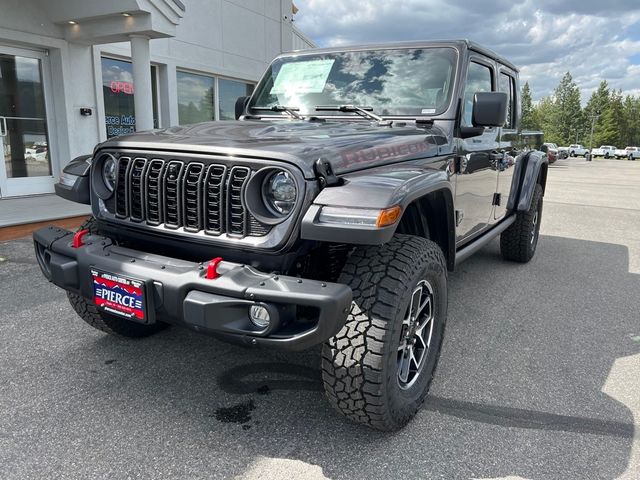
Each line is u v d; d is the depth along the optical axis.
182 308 2.06
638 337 3.62
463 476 2.12
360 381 2.14
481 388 2.84
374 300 2.14
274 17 12.17
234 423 2.46
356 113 3.32
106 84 8.51
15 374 2.87
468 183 3.52
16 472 2.08
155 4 6.88
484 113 3.06
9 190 7.48
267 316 1.97
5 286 4.35
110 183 2.64
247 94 11.77
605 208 10.96
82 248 2.40
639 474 2.15
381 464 2.18
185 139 2.38
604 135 90.19
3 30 6.86
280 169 2.06
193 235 2.25
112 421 2.45
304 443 2.31
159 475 2.09
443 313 2.67
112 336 3.39
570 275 5.20
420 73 3.44
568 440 2.37
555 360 3.21
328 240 1.95
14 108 7.45
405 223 2.76
